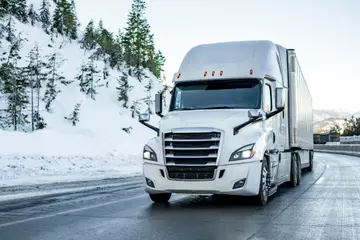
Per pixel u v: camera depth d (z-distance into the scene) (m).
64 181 15.79
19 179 16.03
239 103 9.53
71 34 110.25
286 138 12.33
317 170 22.73
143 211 8.38
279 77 11.25
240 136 8.66
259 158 8.66
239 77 9.79
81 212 8.32
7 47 85.50
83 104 72.44
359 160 36.66
